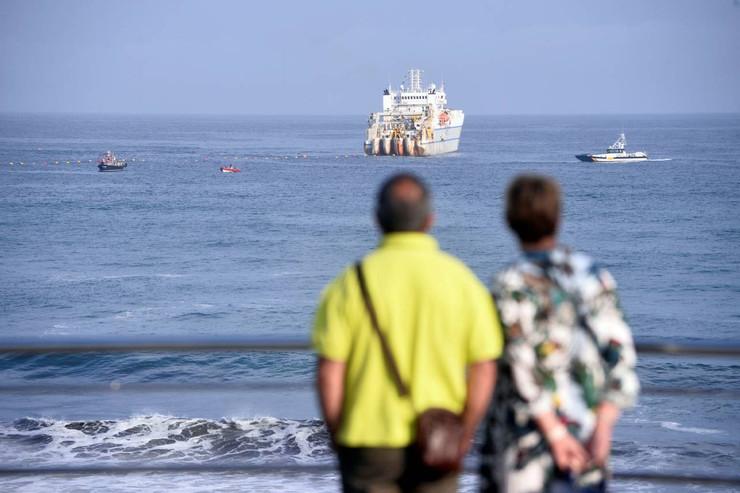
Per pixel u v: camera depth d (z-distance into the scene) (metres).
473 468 14.76
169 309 181.00
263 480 20.77
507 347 9.71
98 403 83.75
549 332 9.60
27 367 114.94
